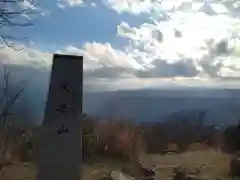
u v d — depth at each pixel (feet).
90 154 60.95
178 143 70.90
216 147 71.56
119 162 61.00
